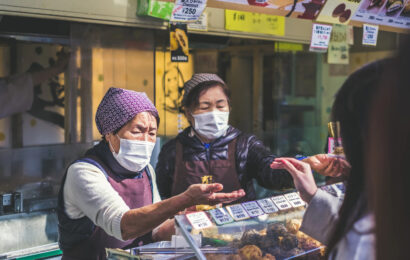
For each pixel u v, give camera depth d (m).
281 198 1.52
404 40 0.63
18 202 2.40
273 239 1.33
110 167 1.67
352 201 0.85
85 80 2.69
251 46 3.91
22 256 2.33
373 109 0.66
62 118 3.10
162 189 2.30
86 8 2.44
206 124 2.19
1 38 2.65
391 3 2.49
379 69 0.74
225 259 1.26
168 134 3.10
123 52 2.79
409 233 0.61
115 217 1.47
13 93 2.73
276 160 1.28
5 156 2.61
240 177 2.25
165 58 3.04
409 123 0.60
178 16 1.94
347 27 3.94
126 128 1.64
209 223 1.33
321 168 1.41
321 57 4.01
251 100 4.09
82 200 1.54
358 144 0.81
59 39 2.74
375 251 0.66
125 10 2.59
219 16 3.01
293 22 3.57
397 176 0.61
